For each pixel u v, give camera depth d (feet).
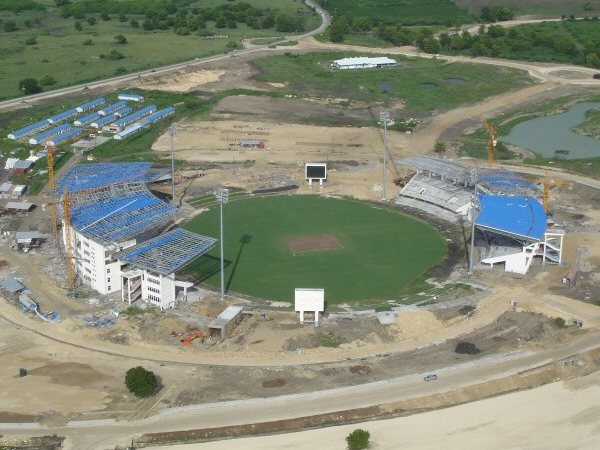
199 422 554.05
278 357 641.40
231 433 543.80
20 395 586.45
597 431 545.03
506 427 551.18
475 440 536.83
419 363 631.56
